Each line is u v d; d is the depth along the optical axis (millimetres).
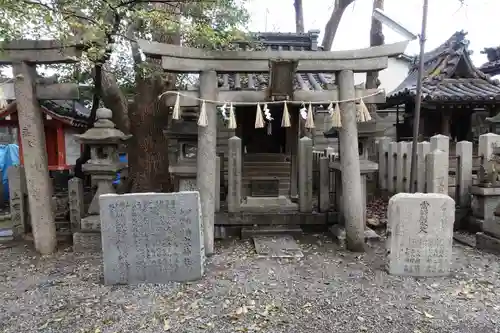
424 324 3332
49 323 3400
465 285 4172
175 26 5273
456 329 3250
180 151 5953
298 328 3275
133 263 4281
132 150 7285
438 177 5891
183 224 4309
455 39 11297
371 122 5855
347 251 5461
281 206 6711
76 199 5906
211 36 5082
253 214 6316
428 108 10094
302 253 5340
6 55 5129
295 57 5246
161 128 7211
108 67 6727
